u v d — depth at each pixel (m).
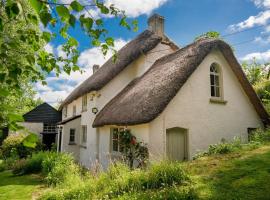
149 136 9.91
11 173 14.15
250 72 24.09
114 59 4.07
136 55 15.68
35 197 8.53
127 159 10.67
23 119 2.07
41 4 2.03
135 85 14.28
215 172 6.59
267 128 12.76
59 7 2.18
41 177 12.18
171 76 10.74
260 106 12.99
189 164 7.82
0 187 10.35
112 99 15.95
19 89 3.31
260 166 6.38
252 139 11.12
